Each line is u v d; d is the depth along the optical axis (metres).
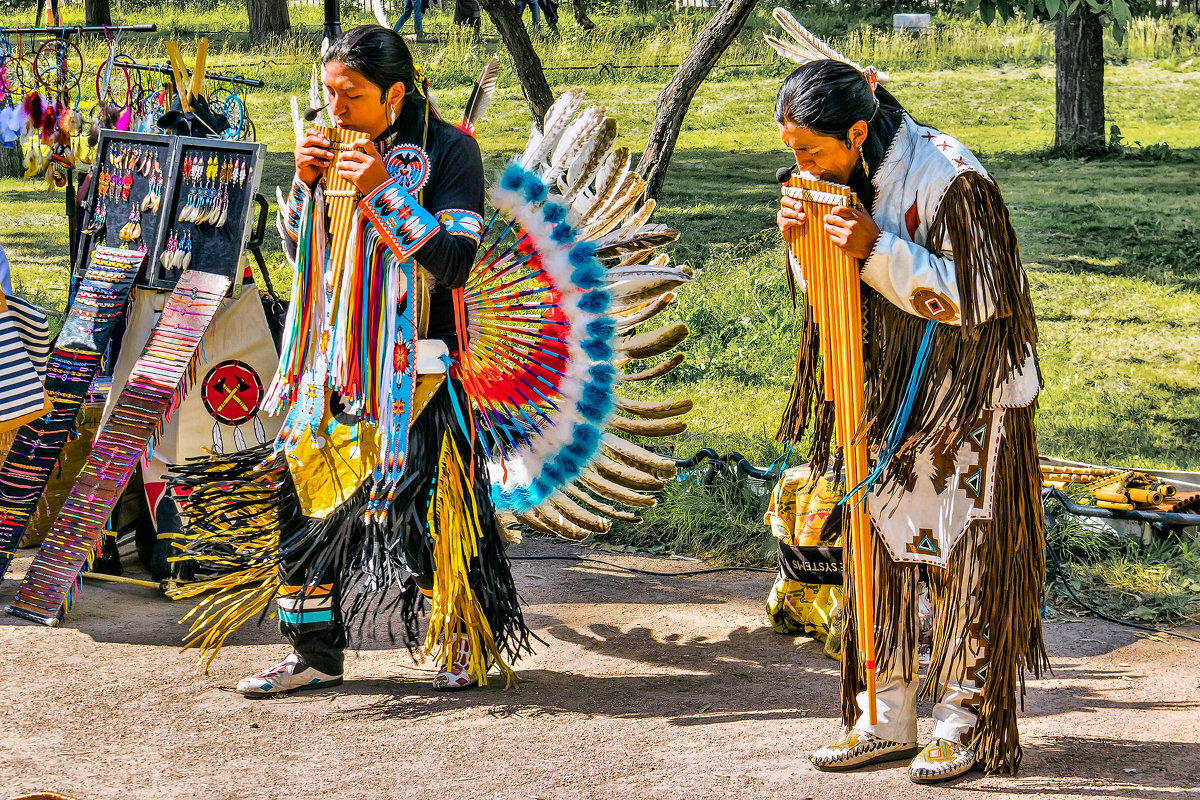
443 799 3.24
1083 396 8.26
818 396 3.58
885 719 3.47
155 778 3.34
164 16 23.00
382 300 3.69
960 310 3.08
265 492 3.99
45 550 4.57
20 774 3.33
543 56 20.12
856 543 3.34
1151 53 21.39
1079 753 3.52
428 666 4.25
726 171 15.11
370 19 22.64
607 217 4.11
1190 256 11.73
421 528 3.79
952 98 18.98
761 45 20.81
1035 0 9.61
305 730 3.68
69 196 5.59
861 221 3.07
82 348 4.82
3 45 5.88
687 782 3.35
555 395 4.12
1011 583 3.29
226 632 4.01
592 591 5.07
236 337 4.87
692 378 8.47
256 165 4.80
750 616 4.79
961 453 3.27
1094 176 14.91
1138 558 5.16
